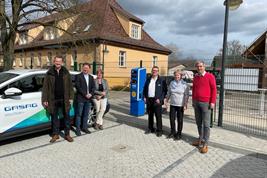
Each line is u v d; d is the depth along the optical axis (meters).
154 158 5.24
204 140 5.68
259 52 19.89
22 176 4.31
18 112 5.73
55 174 4.41
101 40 22.31
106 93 7.60
